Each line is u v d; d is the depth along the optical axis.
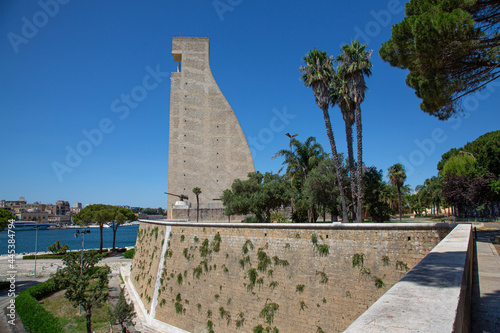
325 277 20.22
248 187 48.75
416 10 17.58
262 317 22.45
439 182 90.56
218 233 27.61
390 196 41.38
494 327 5.43
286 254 22.47
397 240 18.17
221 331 24.80
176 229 32.94
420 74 16.98
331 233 20.67
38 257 72.94
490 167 56.50
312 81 29.50
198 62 85.50
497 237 17.94
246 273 24.38
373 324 2.38
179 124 81.12
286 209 56.00
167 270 31.84
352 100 29.83
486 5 15.96
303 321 20.50
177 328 28.22
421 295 3.21
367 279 18.62
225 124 83.75
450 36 14.58
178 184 78.38
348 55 28.56
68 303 37.72
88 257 30.83
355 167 38.72
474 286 8.38
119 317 27.44
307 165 43.41
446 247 7.09
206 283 27.12
